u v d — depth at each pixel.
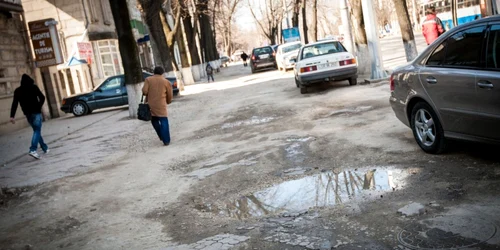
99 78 31.38
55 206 6.57
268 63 36.47
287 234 4.26
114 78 22.66
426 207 4.37
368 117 9.48
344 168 6.18
